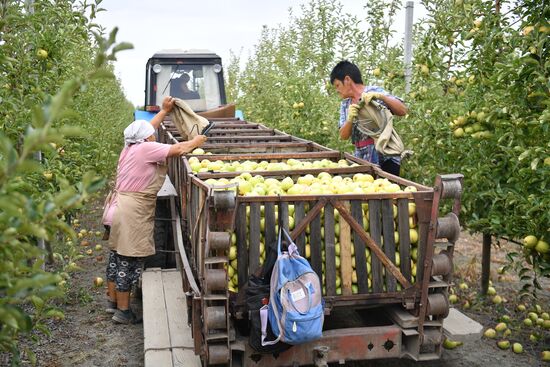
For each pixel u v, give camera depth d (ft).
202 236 12.75
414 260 13.01
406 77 24.98
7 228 7.04
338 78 20.56
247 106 49.32
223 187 11.95
